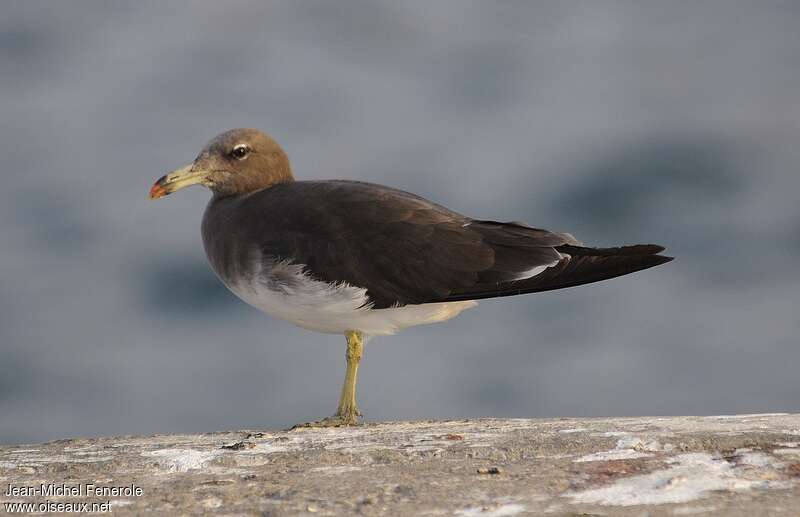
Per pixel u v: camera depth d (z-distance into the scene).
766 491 5.83
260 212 10.22
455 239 9.97
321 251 9.79
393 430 8.10
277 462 7.00
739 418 7.78
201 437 8.23
